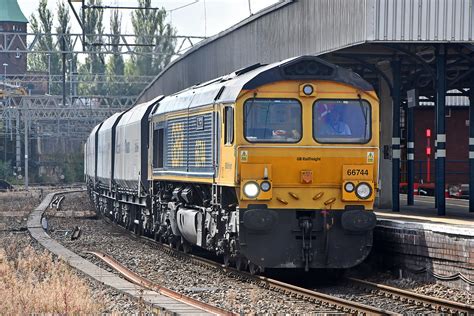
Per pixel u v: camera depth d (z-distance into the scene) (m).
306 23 46.09
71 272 33.31
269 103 32.97
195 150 38.56
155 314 24.50
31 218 68.62
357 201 33.19
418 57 43.44
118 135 60.00
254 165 32.72
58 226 64.88
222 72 62.31
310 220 33.12
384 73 51.69
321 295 28.08
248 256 33.06
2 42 196.38
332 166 33.19
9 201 101.44
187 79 74.75
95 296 27.80
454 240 31.41
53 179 180.38
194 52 71.31
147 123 50.31
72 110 133.00
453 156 75.12
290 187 33.00
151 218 50.19
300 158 32.97
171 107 43.78
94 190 81.81
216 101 35.31
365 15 39.47
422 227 33.38
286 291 30.53
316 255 33.34
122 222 63.56
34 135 165.12
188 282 33.78
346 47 41.59
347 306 26.50
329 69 33.34
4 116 141.50
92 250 46.62
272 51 51.41
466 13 40.12
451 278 31.53
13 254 42.16
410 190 54.62
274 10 50.69
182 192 41.66
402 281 33.69
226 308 26.97
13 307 24.75
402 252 34.75
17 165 158.38
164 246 47.38
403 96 60.19
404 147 72.06
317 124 33.19
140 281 32.25
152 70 170.25
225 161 33.97
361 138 33.38
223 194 34.97
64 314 24.30
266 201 32.84
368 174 33.34
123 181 57.41
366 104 33.50
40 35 96.88
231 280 34.44
